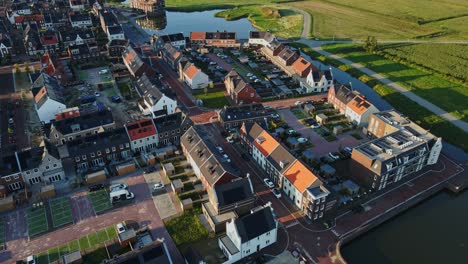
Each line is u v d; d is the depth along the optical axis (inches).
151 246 3097.9
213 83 6747.1
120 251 3508.9
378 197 4249.5
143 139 4872.0
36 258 3454.7
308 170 3973.9
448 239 3848.4
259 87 6697.8
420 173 4655.5
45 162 4293.8
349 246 3750.0
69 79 6904.5
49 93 5580.7
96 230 3759.8
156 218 3907.5
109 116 5280.5
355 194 4244.6
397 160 4269.2
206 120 5664.4
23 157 4330.7
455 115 5910.4
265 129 5093.5
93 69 7436.0
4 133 5334.6
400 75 7298.2
